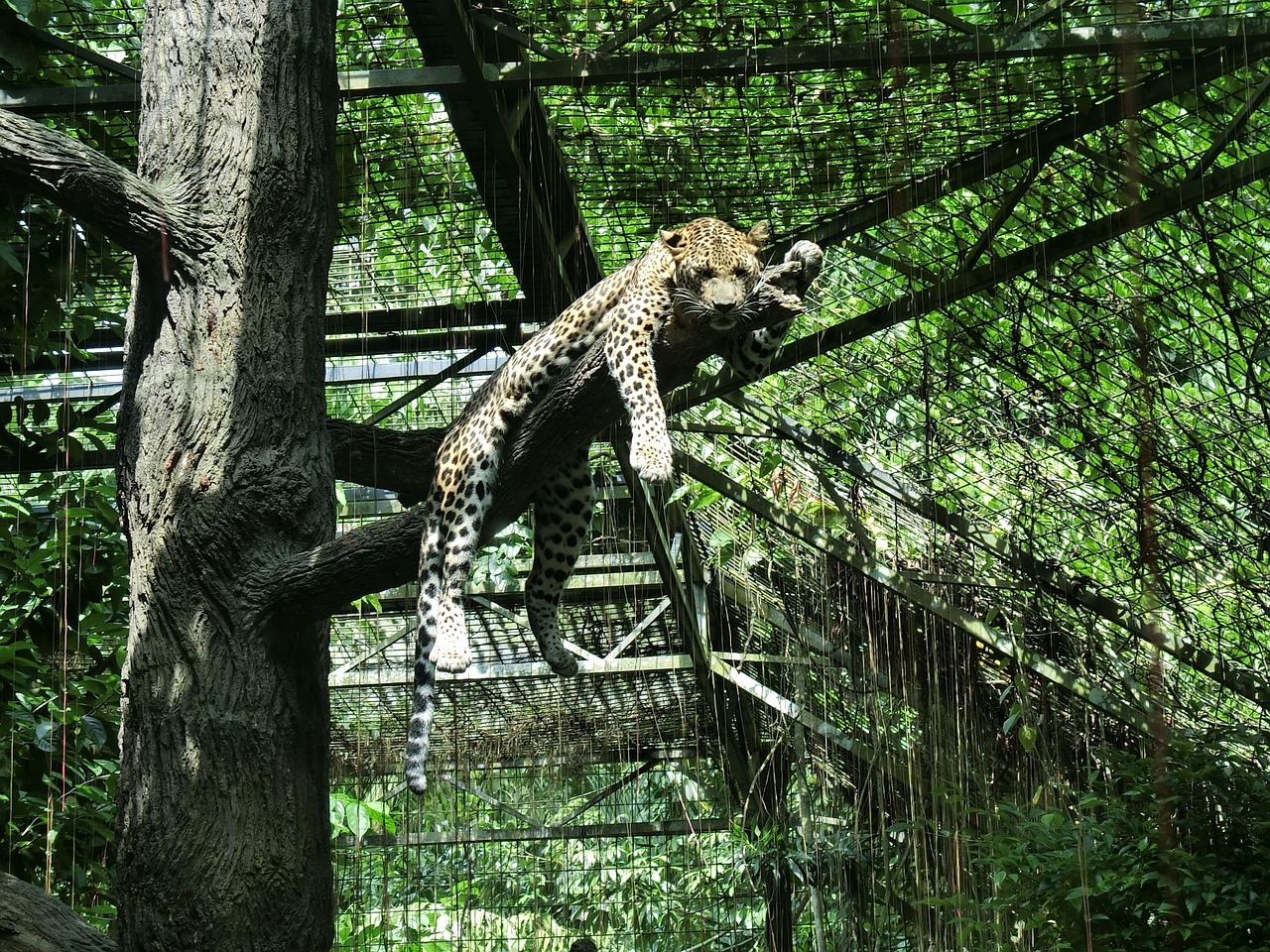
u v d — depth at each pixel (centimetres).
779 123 738
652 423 543
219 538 572
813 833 952
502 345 912
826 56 666
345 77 673
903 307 816
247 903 535
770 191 796
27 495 866
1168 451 848
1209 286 800
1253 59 679
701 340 571
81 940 552
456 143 775
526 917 1286
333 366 971
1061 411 868
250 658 565
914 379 896
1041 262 784
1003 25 723
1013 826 795
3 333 815
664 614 1084
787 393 912
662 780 1361
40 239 808
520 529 1041
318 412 618
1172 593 888
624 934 1257
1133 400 817
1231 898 674
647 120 745
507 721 1248
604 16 685
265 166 617
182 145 621
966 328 861
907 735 875
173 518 576
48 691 808
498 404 620
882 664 895
